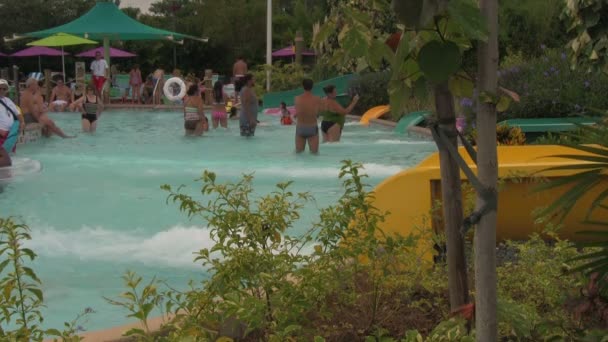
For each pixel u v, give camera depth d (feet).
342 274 11.84
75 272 18.29
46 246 20.89
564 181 8.64
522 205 17.22
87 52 133.08
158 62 146.20
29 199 28.02
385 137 51.83
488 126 7.23
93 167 36.86
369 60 8.11
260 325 10.44
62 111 80.84
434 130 8.00
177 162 39.04
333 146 46.70
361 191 12.00
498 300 10.00
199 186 30.89
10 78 112.88
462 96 8.21
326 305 12.05
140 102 98.22
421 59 7.16
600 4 24.39
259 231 11.25
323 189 29.86
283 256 11.18
